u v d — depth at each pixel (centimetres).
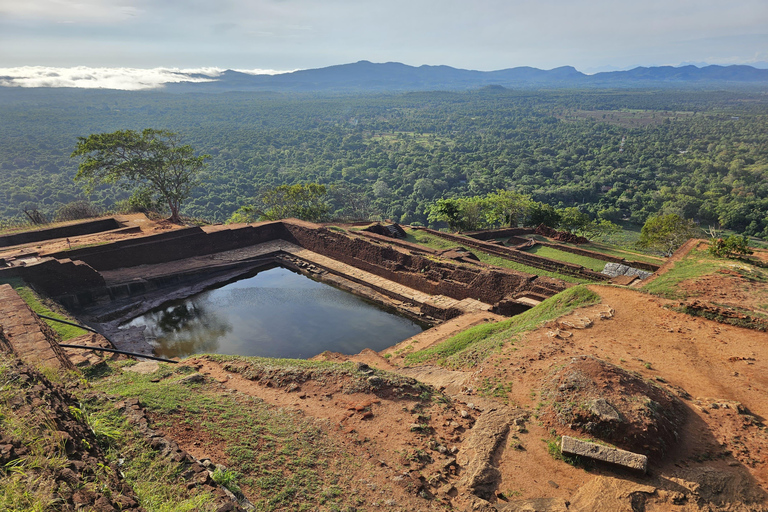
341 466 821
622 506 775
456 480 850
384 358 1825
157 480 581
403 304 2784
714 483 824
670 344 1431
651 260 3325
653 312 1694
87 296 2664
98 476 495
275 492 702
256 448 814
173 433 801
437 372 1498
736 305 1664
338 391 1130
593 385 1055
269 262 3616
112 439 664
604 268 3103
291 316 2666
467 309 2542
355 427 977
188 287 3036
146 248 3225
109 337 2344
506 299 2434
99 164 3988
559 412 1029
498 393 1199
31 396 572
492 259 3409
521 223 6097
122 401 819
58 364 1062
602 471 871
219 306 2794
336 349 2266
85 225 3647
